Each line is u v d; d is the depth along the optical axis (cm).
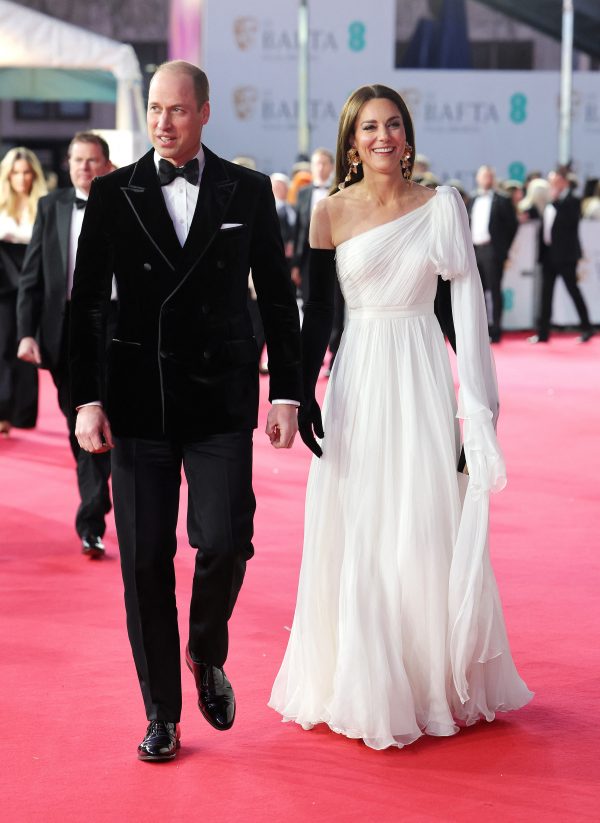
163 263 397
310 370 441
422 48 2672
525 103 2634
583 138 2634
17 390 1041
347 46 2606
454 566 431
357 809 376
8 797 385
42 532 740
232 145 2619
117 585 627
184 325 400
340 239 446
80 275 409
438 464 438
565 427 1122
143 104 1625
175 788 392
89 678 492
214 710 419
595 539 725
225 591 409
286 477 902
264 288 415
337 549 441
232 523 404
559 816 371
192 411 401
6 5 1523
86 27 3164
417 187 448
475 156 2647
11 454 992
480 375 441
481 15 2866
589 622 565
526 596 607
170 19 2928
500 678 446
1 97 1856
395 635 427
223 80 2600
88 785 393
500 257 1805
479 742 429
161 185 400
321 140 2622
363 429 437
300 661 445
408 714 425
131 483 405
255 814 373
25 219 987
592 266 1970
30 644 533
